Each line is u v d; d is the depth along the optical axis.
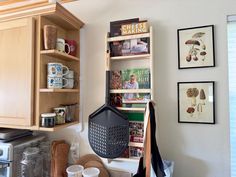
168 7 1.17
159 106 1.15
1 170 1.08
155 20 1.19
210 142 1.06
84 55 1.32
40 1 1.48
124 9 1.26
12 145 1.09
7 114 1.10
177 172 1.10
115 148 1.13
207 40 1.08
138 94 1.16
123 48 1.19
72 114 1.27
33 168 1.21
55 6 1.03
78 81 1.31
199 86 1.08
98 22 1.31
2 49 1.14
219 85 1.05
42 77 1.07
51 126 1.05
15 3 1.55
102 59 1.29
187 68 1.11
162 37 1.17
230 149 1.03
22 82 1.07
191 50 1.10
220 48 1.06
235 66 1.07
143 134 1.10
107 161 1.22
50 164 1.29
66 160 1.27
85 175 1.08
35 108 1.06
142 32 1.13
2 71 1.13
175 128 1.12
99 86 1.28
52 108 1.17
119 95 1.20
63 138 1.35
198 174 1.07
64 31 1.32
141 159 1.03
